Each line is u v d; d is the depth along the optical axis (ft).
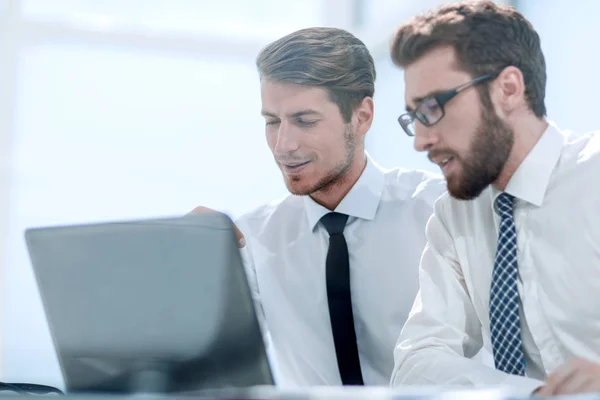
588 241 6.86
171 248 5.49
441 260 7.63
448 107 6.65
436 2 17.07
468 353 7.61
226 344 5.42
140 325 5.54
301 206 9.38
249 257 9.34
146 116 18.28
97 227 5.68
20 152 17.78
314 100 8.29
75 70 18.11
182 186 18.28
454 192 6.86
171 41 18.49
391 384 7.36
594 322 6.86
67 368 5.78
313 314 8.99
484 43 6.65
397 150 18.49
